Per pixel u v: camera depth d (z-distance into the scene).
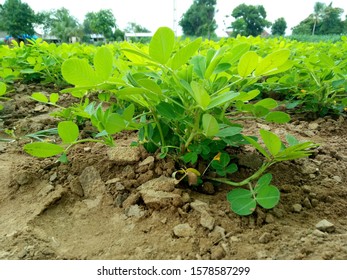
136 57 1.21
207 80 1.29
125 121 1.36
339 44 4.27
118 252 1.05
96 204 1.28
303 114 2.42
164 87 1.40
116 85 1.29
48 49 3.51
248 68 1.10
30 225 1.17
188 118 1.28
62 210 1.27
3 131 2.12
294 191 1.31
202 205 1.18
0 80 2.83
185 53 1.07
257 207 1.17
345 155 1.69
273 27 27.69
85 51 3.73
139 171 1.39
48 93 3.08
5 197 1.34
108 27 24.06
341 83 2.03
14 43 4.24
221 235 1.07
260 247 1.02
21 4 23.39
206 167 1.40
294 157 1.17
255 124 2.18
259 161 1.49
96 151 1.61
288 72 2.64
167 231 1.12
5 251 1.05
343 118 2.28
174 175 1.29
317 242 1.01
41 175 1.45
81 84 1.10
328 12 25.42
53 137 1.98
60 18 25.44
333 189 1.33
